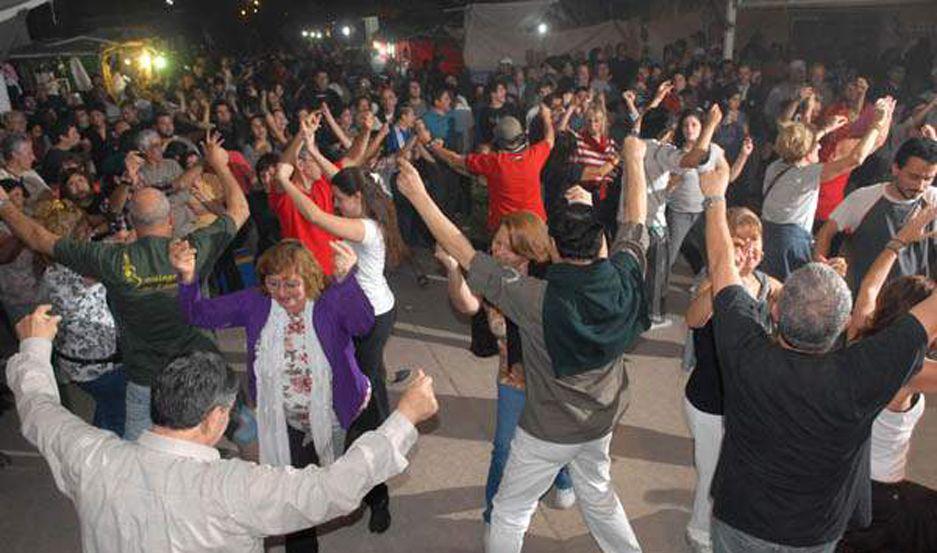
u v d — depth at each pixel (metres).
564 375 2.84
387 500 4.19
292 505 1.97
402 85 17.67
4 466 4.93
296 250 3.28
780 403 2.30
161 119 9.73
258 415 3.51
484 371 6.17
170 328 3.62
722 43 15.43
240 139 10.26
